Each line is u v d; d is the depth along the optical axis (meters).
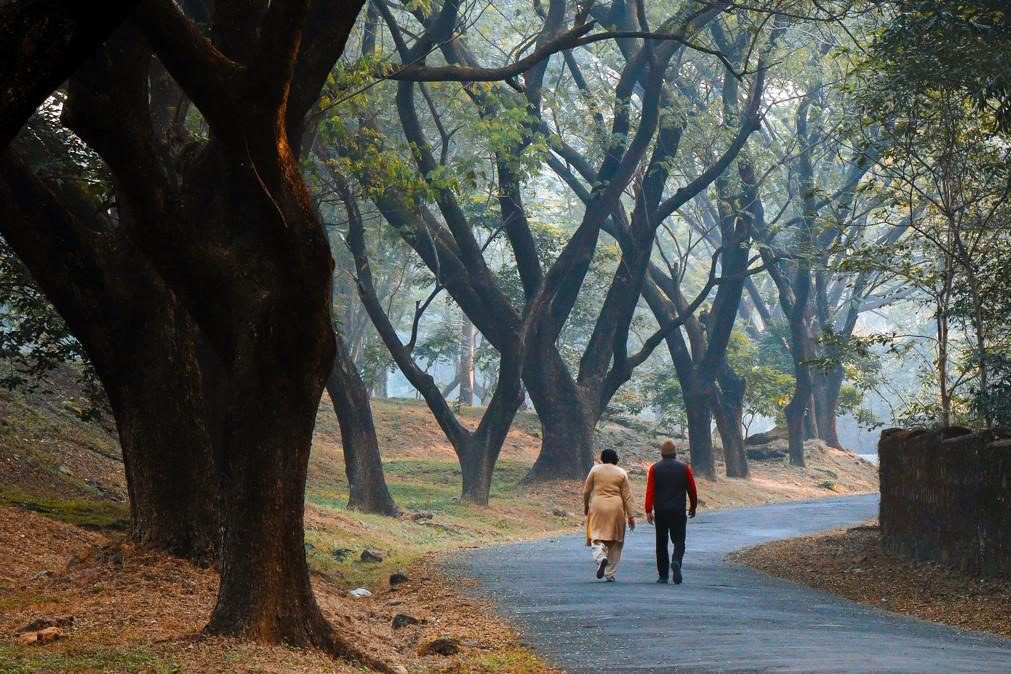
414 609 13.28
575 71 35.75
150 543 12.72
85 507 17.94
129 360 12.72
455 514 30.27
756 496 43.09
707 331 45.75
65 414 26.64
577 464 35.62
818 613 12.44
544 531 30.42
